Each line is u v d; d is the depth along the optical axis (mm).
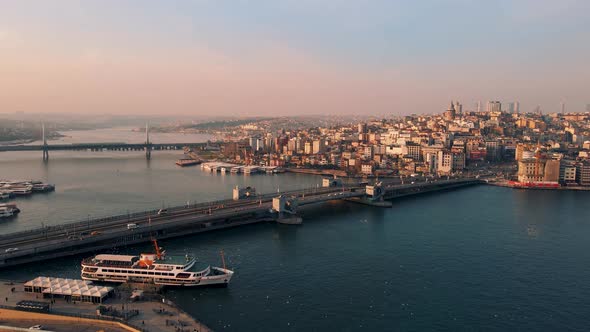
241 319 194000
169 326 173250
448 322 195000
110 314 178375
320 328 187875
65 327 168625
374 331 186500
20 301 184250
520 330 188875
